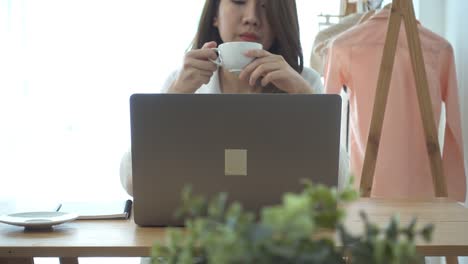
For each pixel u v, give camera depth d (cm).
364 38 202
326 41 225
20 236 112
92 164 270
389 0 251
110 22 265
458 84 217
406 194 199
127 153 153
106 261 290
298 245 39
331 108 111
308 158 112
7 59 254
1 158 256
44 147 266
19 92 258
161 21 265
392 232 42
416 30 190
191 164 113
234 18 167
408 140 199
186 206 45
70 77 265
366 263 41
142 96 111
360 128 202
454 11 220
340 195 42
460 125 202
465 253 103
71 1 263
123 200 151
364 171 187
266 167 113
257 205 114
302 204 37
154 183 115
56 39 263
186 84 147
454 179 204
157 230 117
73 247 104
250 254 37
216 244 38
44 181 267
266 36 170
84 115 268
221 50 142
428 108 190
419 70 191
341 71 204
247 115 111
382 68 187
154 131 112
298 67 174
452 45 223
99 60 266
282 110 111
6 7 253
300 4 261
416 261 40
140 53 266
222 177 113
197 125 112
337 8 262
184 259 42
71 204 144
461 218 127
